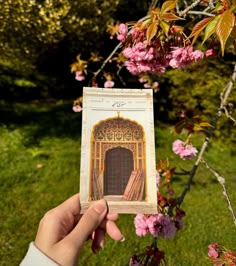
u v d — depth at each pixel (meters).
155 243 0.43
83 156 0.31
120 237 0.32
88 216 0.29
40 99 1.75
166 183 0.48
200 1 0.46
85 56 1.80
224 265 0.46
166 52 0.43
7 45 1.43
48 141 1.29
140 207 0.31
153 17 0.40
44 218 0.32
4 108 1.54
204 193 1.02
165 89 1.48
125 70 1.68
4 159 1.14
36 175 1.07
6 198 0.96
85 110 0.32
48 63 1.89
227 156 1.27
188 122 0.51
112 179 0.31
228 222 0.90
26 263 0.26
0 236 0.83
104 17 1.53
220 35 0.30
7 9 1.29
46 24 1.36
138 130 0.32
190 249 0.80
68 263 0.27
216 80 1.31
